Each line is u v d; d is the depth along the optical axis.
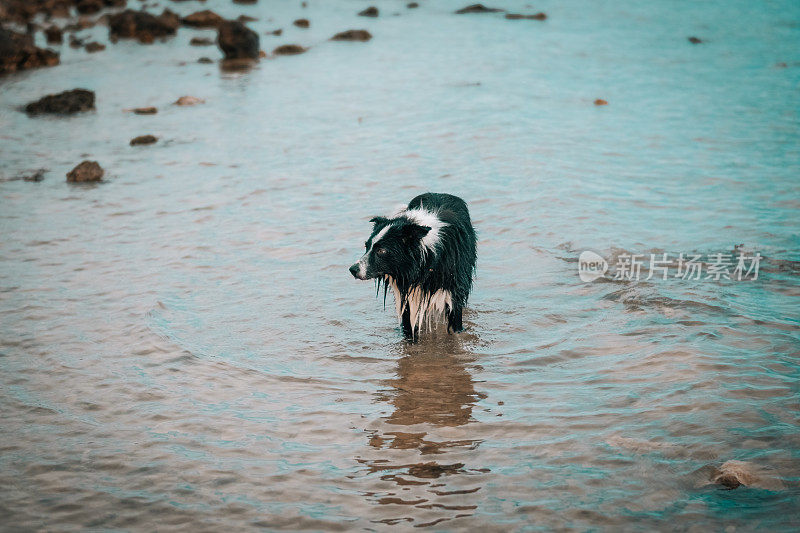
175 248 12.22
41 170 16.52
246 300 10.37
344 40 31.05
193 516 6.23
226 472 6.81
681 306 9.65
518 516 6.09
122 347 9.16
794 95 20.78
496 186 14.69
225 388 8.27
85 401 8.05
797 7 35.44
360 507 6.28
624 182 14.66
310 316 9.93
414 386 8.26
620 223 12.61
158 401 8.03
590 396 7.86
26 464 6.98
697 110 19.69
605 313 9.67
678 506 6.09
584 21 33.75
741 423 7.17
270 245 12.27
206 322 9.75
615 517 6.01
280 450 7.14
